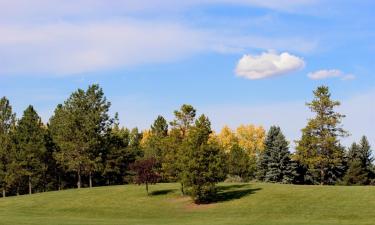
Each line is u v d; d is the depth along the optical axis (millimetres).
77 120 70750
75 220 37438
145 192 54156
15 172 72625
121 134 97938
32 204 51688
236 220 37250
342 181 88500
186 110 54812
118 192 55125
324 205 41562
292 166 88062
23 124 74562
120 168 89000
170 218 40781
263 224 33344
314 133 65750
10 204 52906
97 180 91000
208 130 48250
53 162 81750
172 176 53281
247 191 49875
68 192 58750
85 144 69812
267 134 93750
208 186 46000
